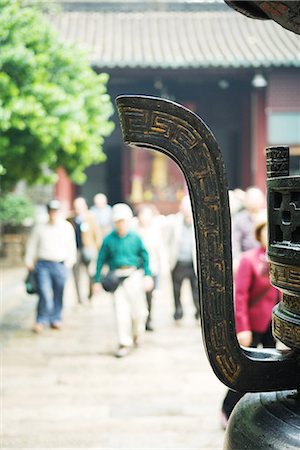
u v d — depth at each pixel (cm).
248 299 530
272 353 195
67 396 687
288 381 190
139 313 888
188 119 179
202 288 182
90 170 2808
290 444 170
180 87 2581
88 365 814
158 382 739
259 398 195
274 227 189
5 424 603
